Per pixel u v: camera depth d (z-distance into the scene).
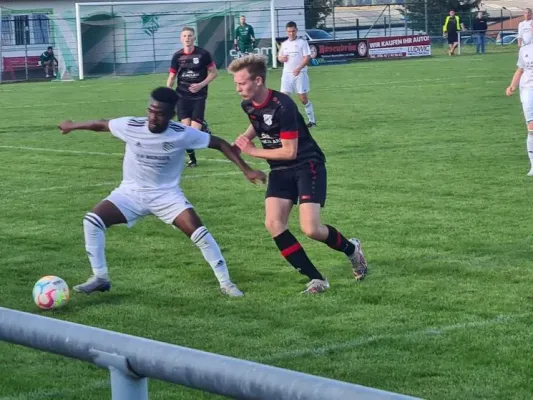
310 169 8.29
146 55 51.25
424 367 6.48
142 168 8.39
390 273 9.12
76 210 12.99
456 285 8.62
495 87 32.09
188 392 6.10
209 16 51.66
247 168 8.27
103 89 39.03
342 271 9.27
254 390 2.43
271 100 7.98
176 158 8.38
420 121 22.64
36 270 9.63
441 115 23.83
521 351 6.77
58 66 50.16
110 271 9.51
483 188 13.65
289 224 11.56
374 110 25.89
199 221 8.51
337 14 74.38
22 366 6.76
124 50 50.78
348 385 2.36
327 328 7.45
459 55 55.91
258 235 11.05
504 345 6.91
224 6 51.78
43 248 10.68
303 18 58.62
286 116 7.95
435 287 8.58
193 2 50.59
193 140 8.24
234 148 8.22
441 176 14.79
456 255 9.78
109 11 50.19
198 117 16.64
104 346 2.68
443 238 10.57
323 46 51.56
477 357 6.66
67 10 53.22
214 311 8.05
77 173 16.44
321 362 6.64
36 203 13.59
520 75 14.82
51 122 25.78
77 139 21.61
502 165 15.65
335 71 44.34
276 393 2.39
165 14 51.00
